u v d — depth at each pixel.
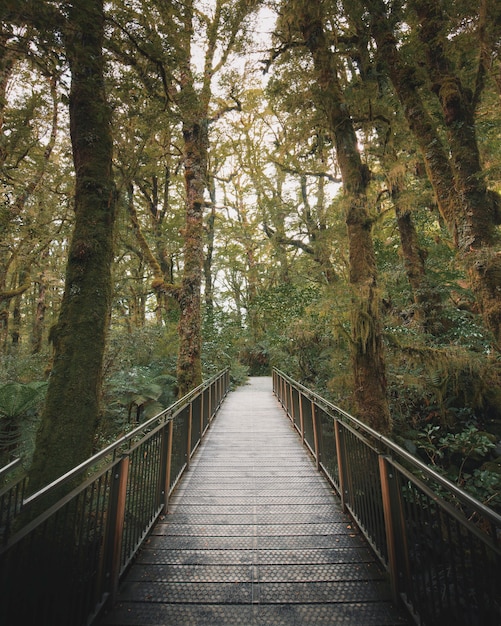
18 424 5.75
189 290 9.12
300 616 2.03
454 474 5.20
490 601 1.39
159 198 15.07
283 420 8.13
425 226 10.23
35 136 8.09
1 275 8.88
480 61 5.02
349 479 3.32
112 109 3.85
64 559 1.71
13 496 2.63
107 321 3.52
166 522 3.23
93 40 3.32
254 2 6.30
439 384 6.31
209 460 5.13
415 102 5.56
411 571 2.19
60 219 9.09
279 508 3.52
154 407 8.05
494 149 6.73
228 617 2.03
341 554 2.68
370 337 5.05
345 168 5.66
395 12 5.64
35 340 12.95
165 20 3.70
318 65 6.05
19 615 1.41
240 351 20.47
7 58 3.32
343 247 8.98
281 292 13.99
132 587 2.29
